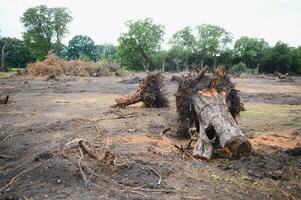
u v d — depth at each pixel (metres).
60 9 82.25
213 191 5.44
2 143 7.99
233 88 8.71
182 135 9.09
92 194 5.12
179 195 5.22
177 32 96.62
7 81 32.41
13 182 5.46
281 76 52.41
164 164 6.54
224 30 99.12
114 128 9.86
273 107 15.42
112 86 27.09
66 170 5.98
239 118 12.05
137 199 5.01
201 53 98.06
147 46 81.94
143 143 8.13
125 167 6.21
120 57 83.62
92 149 6.67
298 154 7.56
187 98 8.67
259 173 6.24
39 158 6.59
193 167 6.50
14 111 12.90
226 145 7.02
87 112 12.77
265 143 8.59
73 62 46.62
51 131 9.34
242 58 100.81
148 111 13.12
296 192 5.56
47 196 4.99
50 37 82.81
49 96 18.61
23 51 90.75
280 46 99.00
